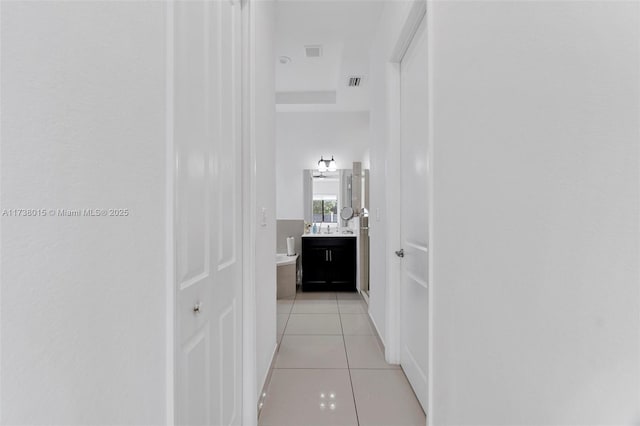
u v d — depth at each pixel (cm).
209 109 112
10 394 38
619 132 49
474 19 96
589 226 55
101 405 53
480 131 92
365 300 401
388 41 232
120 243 59
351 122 502
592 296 54
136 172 64
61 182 46
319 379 211
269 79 222
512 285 77
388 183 233
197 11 101
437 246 129
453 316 113
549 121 64
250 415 156
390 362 232
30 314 41
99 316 53
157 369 72
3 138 38
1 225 38
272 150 236
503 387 81
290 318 336
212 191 115
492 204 86
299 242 495
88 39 51
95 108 52
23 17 41
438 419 128
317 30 296
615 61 50
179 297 86
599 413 53
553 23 63
